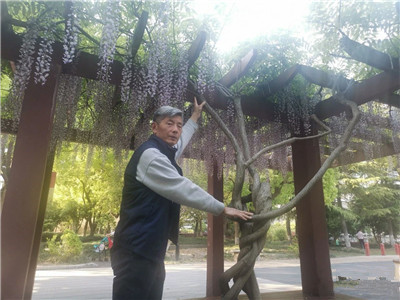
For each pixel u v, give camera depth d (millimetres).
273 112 2965
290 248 12867
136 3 2182
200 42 2225
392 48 2457
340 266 7848
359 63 2826
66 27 1937
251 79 2854
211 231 3430
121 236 1012
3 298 1572
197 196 1021
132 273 960
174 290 4094
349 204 15750
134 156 1076
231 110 2738
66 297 3582
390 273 6098
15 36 1981
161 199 1041
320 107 2998
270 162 4340
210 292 3252
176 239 1108
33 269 2848
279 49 2602
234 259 8875
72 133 3287
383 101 2920
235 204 1560
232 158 3445
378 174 14461
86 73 2184
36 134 1862
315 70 2721
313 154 2975
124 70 2266
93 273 6453
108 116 2990
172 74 2400
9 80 3014
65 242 9172
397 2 2182
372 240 20094
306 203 2934
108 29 1843
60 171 7699
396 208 15211
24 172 1778
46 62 1926
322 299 2658
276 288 4211
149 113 2975
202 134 3379
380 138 3934
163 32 2145
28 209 1727
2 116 2863
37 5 2107
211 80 2381
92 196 12148
